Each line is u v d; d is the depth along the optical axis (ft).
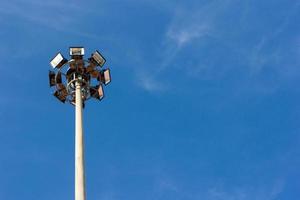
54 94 123.34
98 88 122.52
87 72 122.42
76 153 107.65
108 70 123.13
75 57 122.01
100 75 122.72
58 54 122.83
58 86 122.72
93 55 122.52
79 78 120.88
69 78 122.01
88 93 121.80
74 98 122.01
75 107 117.91
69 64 121.80
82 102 119.03
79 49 122.52
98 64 122.42
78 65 121.80
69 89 121.49
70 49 122.62
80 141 109.40
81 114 114.21
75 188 103.14
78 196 102.01
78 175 104.58
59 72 122.93
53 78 123.65
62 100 123.24
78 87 119.65
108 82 122.62
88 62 122.31
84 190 102.94
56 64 122.31
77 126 111.75
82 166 105.81
